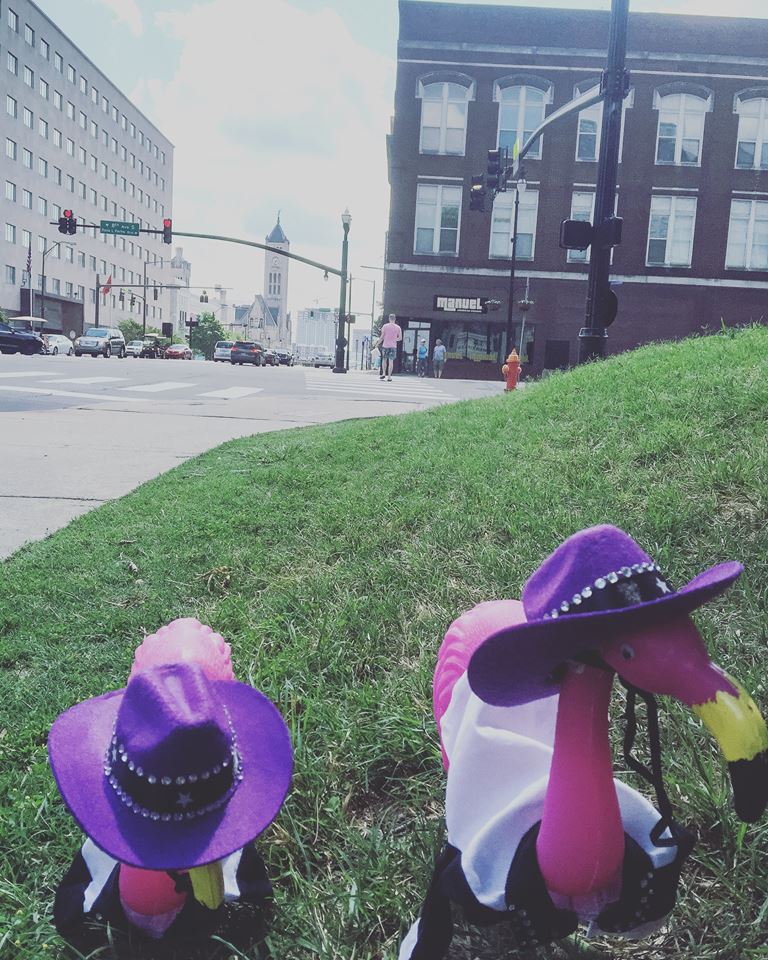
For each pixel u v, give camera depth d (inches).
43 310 2970.0
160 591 168.6
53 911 83.6
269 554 184.7
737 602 133.4
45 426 397.1
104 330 1875.0
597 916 65.7
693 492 173.6
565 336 1446.9
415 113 1418.6
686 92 1400.1
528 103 1412.4
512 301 1322.6
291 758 73.9
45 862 95.9
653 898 65.7
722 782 96.0
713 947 80.3
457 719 79.0
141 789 65.2
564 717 63.6
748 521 157.9
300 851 96.2
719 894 86.5
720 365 259.4
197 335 4274.1
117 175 3590.1
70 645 147.1
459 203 1429.6
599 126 1411.2
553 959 80.6
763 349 267.7
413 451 263.6
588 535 61.7
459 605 149.2
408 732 111.2
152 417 452.1
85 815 66.2
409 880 91.0
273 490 237.0
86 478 279.9
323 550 183.2
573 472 198.4
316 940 83.5
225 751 67.0
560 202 1422.2
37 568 182.2
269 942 81.7
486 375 1455.5
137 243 3878.0
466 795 71.1
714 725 53.8
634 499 175.2
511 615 86.3
